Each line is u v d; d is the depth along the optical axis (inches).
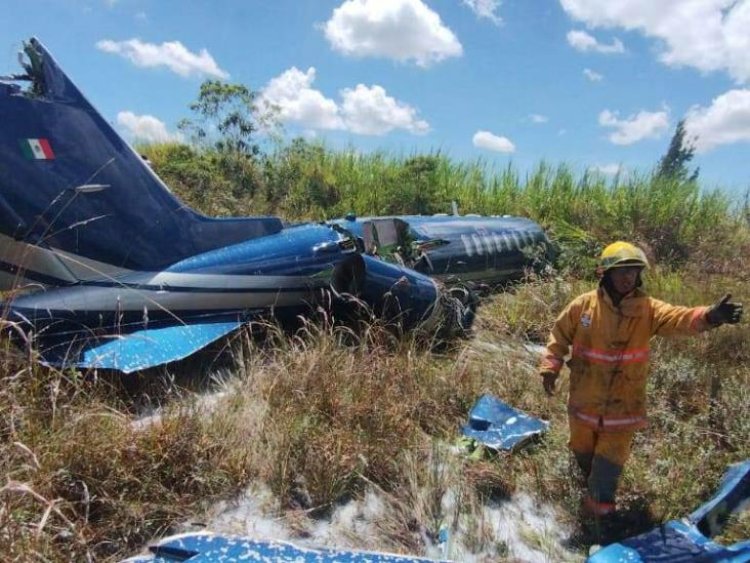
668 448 149.9
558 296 263.6
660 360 194.7
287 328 203.0
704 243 404.8
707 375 190.1
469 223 299.3
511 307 257.8
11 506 100.3
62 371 141.3
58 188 165.9
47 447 118.0
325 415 151.2
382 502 130.8
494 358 206.4
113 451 121.9
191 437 132.1
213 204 401.4
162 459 126.3
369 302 201.9
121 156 176.7
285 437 137.9
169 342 167.6
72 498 113.9
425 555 117.9
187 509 121.6
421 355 194.2
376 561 99.4
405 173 468.8
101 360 152.3
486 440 152.2
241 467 132.0
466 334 229.5
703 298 282.4
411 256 262.5
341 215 445.4
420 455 145.2
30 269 164.6
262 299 191.6
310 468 132.5
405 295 206.2
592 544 123.0
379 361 172.6
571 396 131.4
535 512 132.0
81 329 162.4
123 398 157.2
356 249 212.1
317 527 123.0
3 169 157.9
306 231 209.3
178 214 187.0
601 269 123.3
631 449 152.5
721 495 127.0
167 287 176.9
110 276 174.9
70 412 129.7
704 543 113.1
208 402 159.9
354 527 123.8
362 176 488.7
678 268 377.4
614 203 444.5
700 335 217.9
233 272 187.2
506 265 299.4
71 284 169.5
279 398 156.1
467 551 119.3
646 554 110.3
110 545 110.4
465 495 132.6
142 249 179.6
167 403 156.4
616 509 130.8
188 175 415.8
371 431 147.6
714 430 162.2
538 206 465.1
